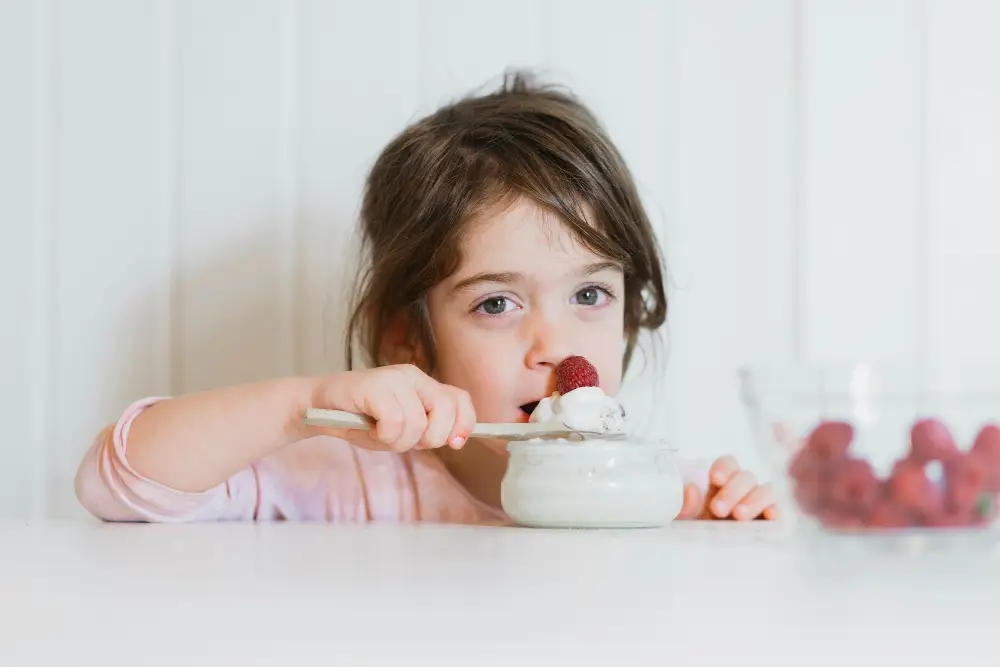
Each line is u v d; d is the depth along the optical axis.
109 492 1.20
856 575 0.64
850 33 1.93
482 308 1.41
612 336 1.44
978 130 1.96
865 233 1.94
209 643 0.46
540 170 1.40
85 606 0.54
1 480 1.79
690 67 1.90
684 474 1.55
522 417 1.39
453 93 1.83
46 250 1.80
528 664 0.42
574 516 1.04
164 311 1.79
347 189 1.81
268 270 1.80
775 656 0.43
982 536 0.71
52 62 1.80
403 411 1.09
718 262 1.90
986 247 1.95
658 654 0.43
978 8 1.96
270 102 1.80
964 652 0.44
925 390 0.71
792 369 0.74
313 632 0.47
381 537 0.94
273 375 1.80
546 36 1.86
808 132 1.92
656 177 1.89
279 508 1.43
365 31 1.81
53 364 1.79
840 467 0.73
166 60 1.80
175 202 1.80
